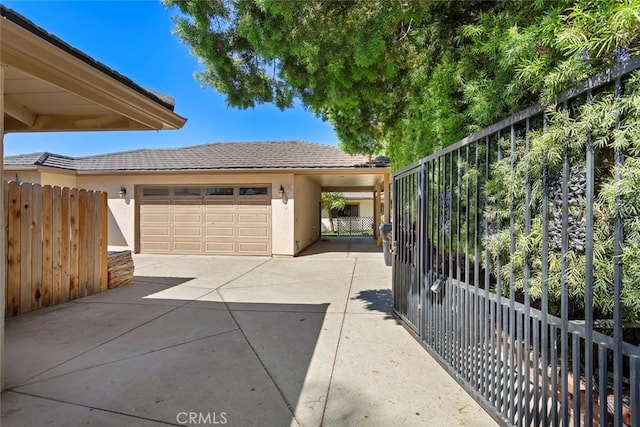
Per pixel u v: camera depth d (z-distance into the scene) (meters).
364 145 7.81
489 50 2.40
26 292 4.92
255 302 5.48
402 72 4.82
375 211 16.75
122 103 3.85
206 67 4.98
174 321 4.50
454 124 3.13
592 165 1.67
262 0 3.18
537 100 2.31
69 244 5.64
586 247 1.69
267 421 2.34
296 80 4.82
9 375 2.97
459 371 2.86
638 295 1.57
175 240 11.62
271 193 11.22
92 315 4.78
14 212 4.76
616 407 1.55
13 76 3.77
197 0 3.86
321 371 3.08
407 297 4.15
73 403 2.54
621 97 1.53
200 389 2.75
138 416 2.38
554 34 1.82
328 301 5.53
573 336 1.80
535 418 2.04
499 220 2.42
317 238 16.36
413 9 2.88
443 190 3.24
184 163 12.00
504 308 2.33
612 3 1.56
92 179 11.88
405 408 2.51
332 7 3.32
